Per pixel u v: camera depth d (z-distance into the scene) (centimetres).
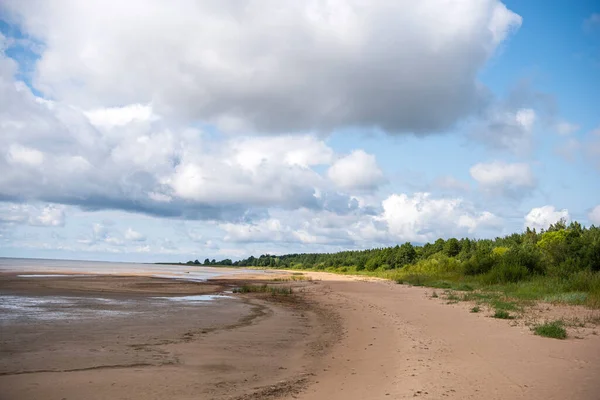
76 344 1098
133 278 4572
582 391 717
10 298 2119
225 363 973
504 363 910
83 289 2839
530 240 5459
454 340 1190
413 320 1598
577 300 1947
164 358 990
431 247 7869
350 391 769
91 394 723
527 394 707
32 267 7438
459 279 3775
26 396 703
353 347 1181
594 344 1091
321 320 1719
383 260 8231
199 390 765
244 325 1541
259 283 4369
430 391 739
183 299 2450
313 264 14362
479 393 720
